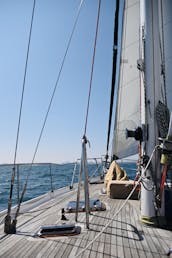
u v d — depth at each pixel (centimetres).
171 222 364
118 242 295
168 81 470
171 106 471
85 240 301
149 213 360
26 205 515
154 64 379
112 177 621
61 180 2197
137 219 390
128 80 697
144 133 379
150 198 362
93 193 644
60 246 284
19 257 257
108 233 325
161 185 344
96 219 388
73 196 605
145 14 386
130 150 686
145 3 387
